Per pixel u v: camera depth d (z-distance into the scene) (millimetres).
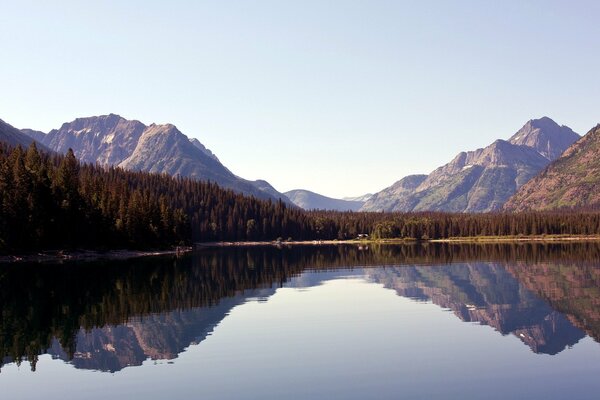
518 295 76500
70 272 109938
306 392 34312
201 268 125125
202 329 53875
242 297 76312
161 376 38344
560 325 54875
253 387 35406
